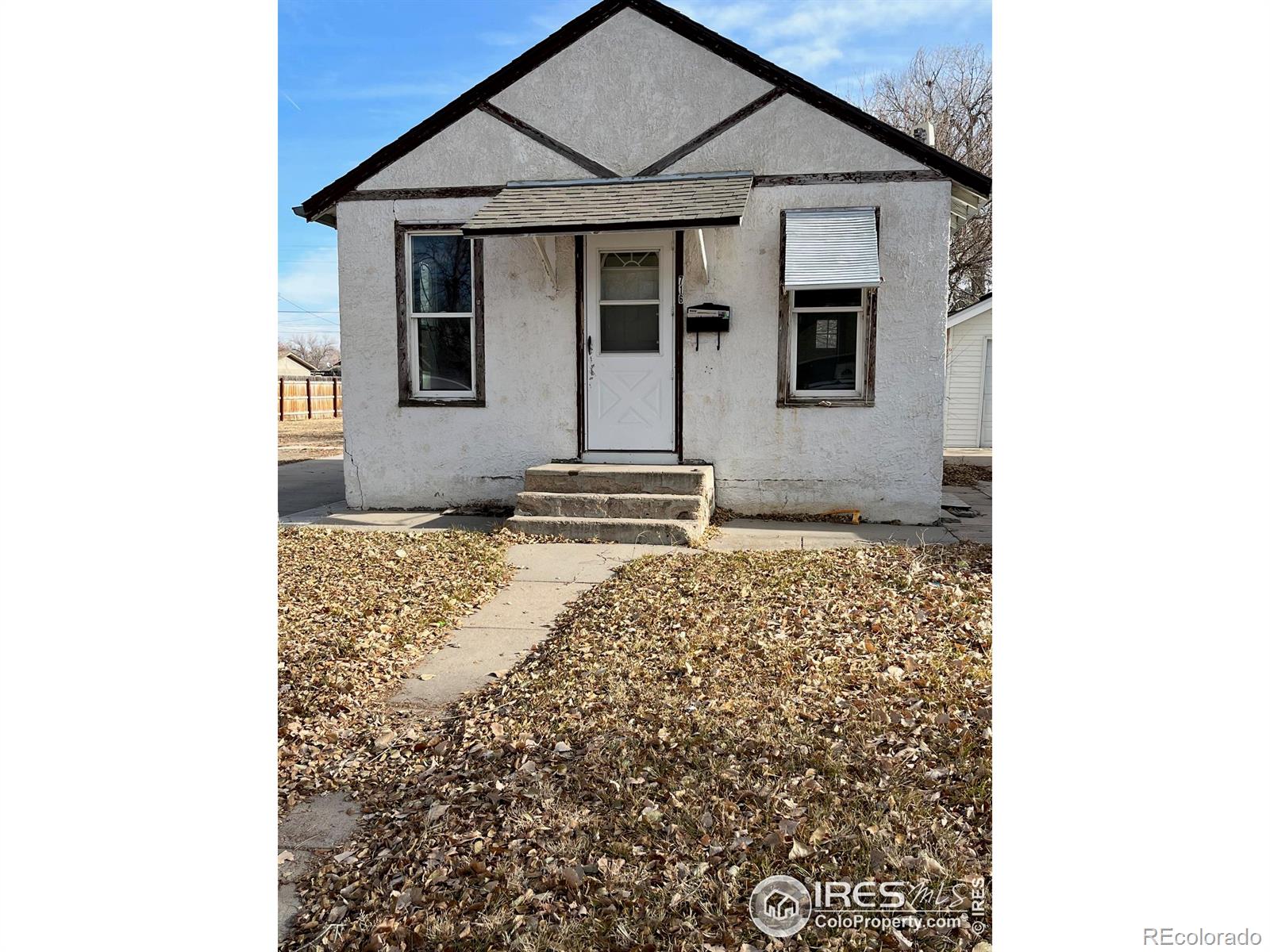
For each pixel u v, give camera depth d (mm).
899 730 3791
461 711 4312
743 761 3559
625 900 2787
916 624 5227
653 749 3707
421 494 9648
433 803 3424
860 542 7879
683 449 9188
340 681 4660
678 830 3111
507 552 7656
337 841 3268
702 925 2672
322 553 7449
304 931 2771
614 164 9086
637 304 9188
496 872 2949
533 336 9344
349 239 9523
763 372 9016
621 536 8000
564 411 9352
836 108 8641
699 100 8922
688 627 5281
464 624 5746
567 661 4820
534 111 9188
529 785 3479
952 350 18344
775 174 8820
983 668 4434
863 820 3092
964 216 10359
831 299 8922
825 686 4293
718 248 8984
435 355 9648
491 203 8789
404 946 2652
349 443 9734
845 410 8906
